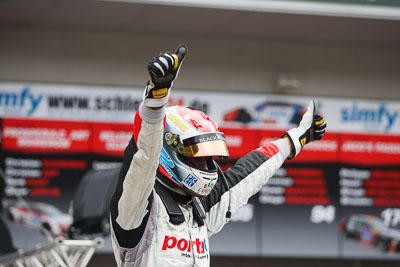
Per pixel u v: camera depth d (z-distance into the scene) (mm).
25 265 15844
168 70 6754
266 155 9812
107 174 15609
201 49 26609
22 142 24453
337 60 27609
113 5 22359
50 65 25375
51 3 22250
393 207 26672
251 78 26875
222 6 21812
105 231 15344
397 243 26531
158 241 8047
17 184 24141
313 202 26078
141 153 7227
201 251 8422
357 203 26453
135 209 7523
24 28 25297
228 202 9242
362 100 27234
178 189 8484
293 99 26734
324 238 26047
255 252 25500
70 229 15617
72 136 24797
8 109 24594
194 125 8461
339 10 22469
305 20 23922
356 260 26938
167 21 24328
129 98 25406
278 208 25797
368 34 25812
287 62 27234
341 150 26672
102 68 25734
